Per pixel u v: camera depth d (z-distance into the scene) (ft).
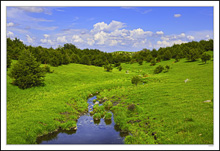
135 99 109.29
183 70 233.55
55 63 256.73
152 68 315.99
